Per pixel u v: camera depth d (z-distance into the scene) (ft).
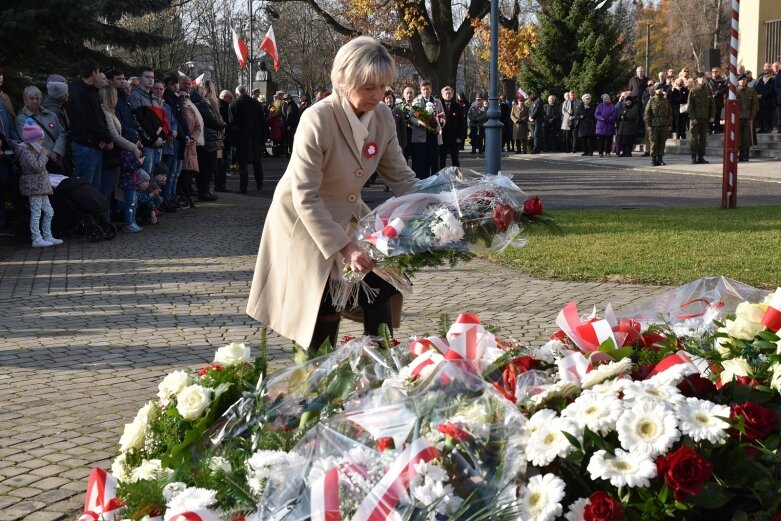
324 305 13.99
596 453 7.78
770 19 100.58
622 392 8.52
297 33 184.96
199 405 10.73
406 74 186.09
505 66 137.18
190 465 9.86
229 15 175.42
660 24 256.73
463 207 13.16
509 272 30.07
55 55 64.85
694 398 8.20
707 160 88.17
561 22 130.62
